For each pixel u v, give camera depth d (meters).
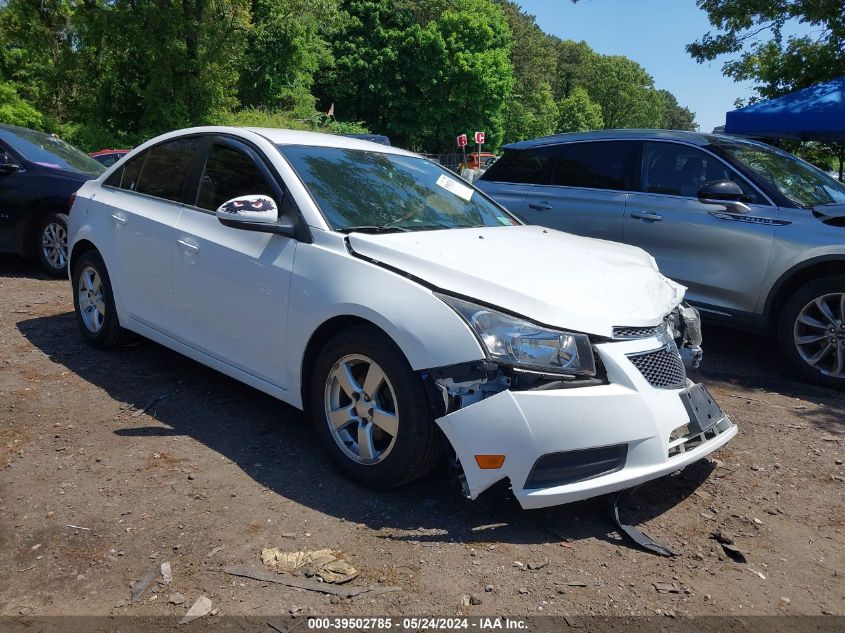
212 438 3.76
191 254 4.04
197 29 21.86
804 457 3.90
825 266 5.03
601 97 105.31
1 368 4.65
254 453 3.60
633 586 2.65
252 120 26.12
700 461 3.81
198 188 4.24
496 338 2.83
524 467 2.79
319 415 3.38
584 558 2.81
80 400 4.19
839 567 2.85
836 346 4.98
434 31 47.88
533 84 76.00
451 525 2.99
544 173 6.84
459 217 4.12
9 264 8.21
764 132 10.23
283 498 3.16
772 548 2.97
